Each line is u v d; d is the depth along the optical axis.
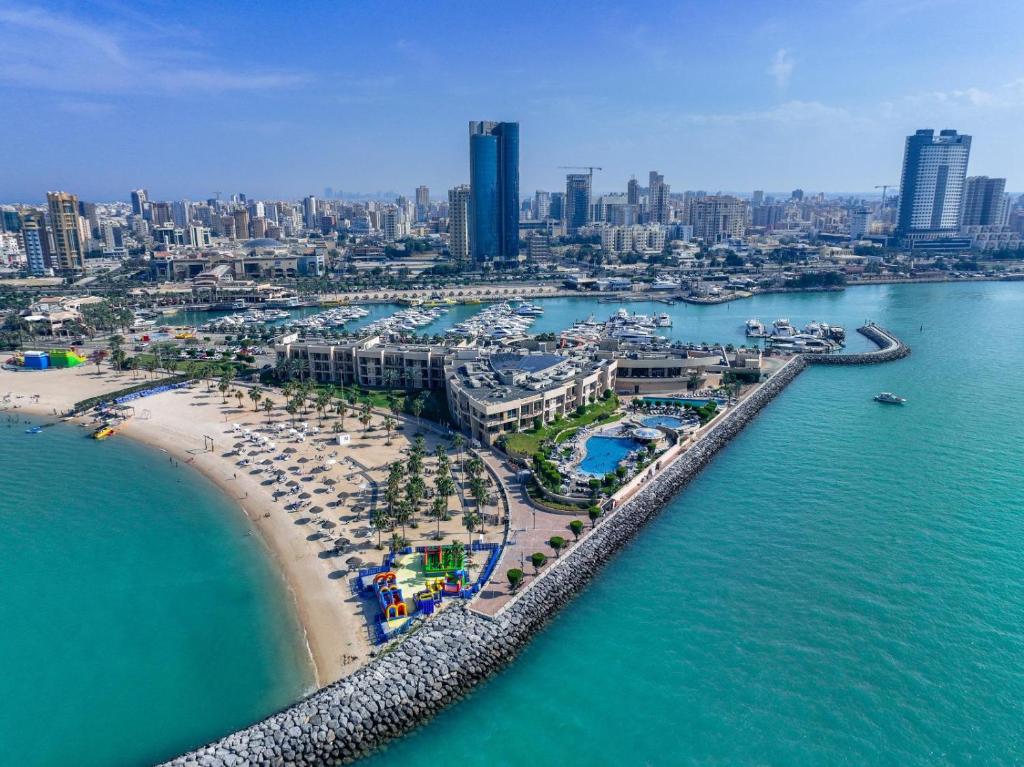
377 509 164.00
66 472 194.38
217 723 103.38
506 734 102.94
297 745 97.00
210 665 114.62
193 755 94.38
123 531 159.50
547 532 152.62
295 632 121.75
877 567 145.00
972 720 104.88
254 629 122.94
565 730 103.75
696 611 131.25
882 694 110.06
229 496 176.25
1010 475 191.00
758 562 147.75
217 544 152.12
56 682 111.94
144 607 130.50
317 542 150.25
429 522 157.62
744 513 170.25
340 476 185.38
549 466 176.75
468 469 185.25
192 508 170.25
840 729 103.50
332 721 100.56
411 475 182.25
